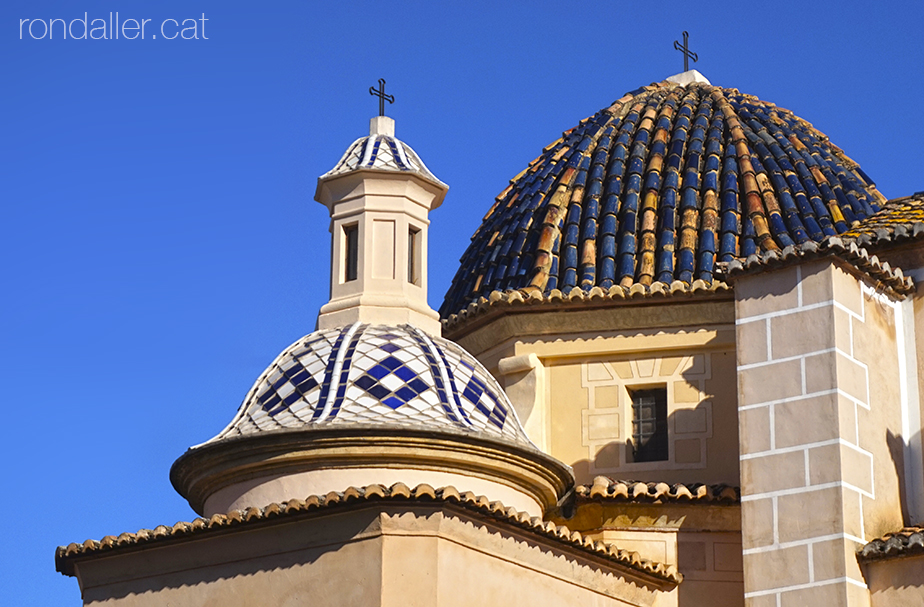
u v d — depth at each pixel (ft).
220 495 65.98
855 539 61.31
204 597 61.98
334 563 58.65
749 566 62.85
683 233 79.87
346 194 72.64
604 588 65.62
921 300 67.36
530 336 78.23
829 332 63.46
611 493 70.44
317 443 62.69
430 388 65.57
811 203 80.64
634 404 76.95
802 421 63.21
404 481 62.95
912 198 76.07
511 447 64.34
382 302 70.33
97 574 65.26
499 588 60.03
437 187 73.41
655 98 91.71
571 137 91.09
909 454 65.82
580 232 82.07
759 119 88.07
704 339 75.77
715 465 74.08
